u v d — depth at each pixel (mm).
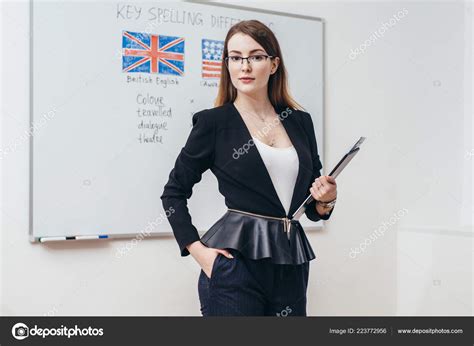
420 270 2664
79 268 1915
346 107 2492
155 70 2041
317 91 2387
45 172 1859
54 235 1864
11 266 1817
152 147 2031
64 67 1896
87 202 1918
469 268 2760
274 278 1593
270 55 1755
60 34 1891
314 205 1766
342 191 2486
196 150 1663
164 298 2047
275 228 1617
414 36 2676
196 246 1633
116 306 1967
